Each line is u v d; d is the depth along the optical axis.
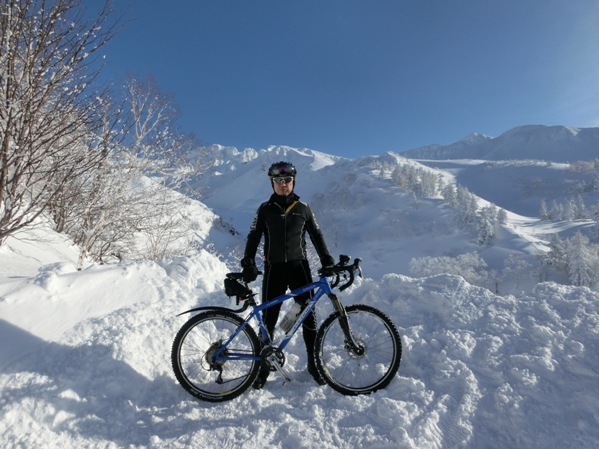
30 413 2.27
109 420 2.39
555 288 3.50
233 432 2.32
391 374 2.81
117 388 2.60
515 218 132.38
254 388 2.83
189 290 3.98
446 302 3.50
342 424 2.40
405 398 2.61
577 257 65.69
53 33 4.46
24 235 6.22
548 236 103.69
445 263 75.81
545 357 2.74
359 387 2.82
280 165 2.99
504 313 3.28
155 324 3.17
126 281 3.62
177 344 2.82
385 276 4.06
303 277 3.05
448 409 2.47
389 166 196.88
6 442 2.11
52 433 2.22
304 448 2.18
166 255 9.43
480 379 2.70
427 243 112.25
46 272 3.44
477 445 2.26
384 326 3.04
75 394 2.46
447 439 2.29
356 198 159.25
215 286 4.24
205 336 3.14
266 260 3.08
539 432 2.28
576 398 2.45
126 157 6.90
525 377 2.61
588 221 113.06
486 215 114.00
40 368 2.54
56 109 4.74
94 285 3.42
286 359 3.21
